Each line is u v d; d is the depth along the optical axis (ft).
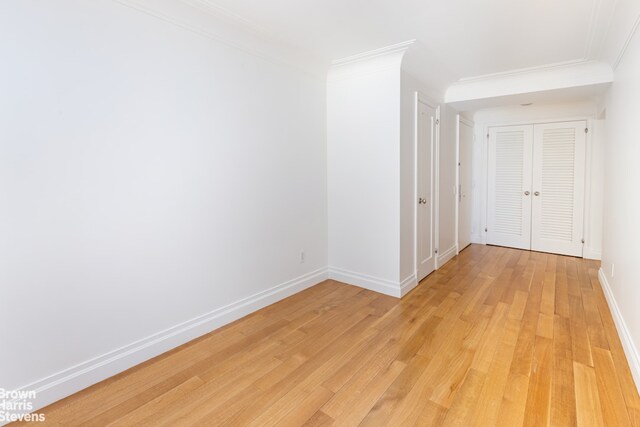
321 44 9.38
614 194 9.68
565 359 7.04
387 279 10.84
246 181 9.04
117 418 5.48
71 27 5.74
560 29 8.35
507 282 11.89
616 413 5.48
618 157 9.15
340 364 6.98
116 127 6.40
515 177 16.79
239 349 7.57
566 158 15.38
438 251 13.69
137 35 6.61
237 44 8.52
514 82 12.23
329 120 11.80
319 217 11.79
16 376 5.43
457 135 15.31
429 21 7.97
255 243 9.44
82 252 6.08
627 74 8.16
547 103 14.89
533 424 5.28
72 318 6.01
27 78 5.32
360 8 7.37
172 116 7.28
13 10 5.14
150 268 7.10
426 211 12.42
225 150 8.43
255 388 6.24
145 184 6.91
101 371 6.42
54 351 5.82
